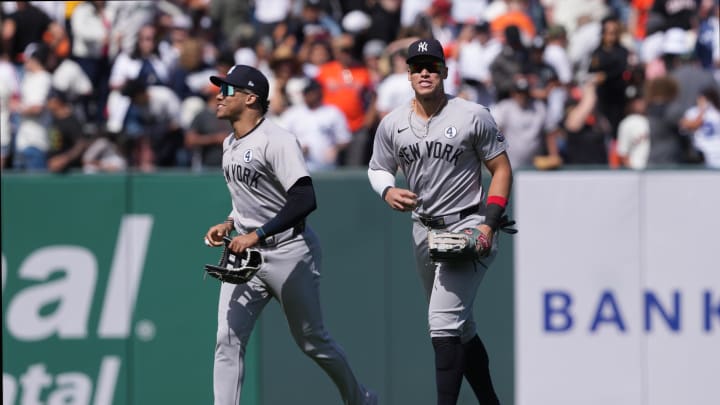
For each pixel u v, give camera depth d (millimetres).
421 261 25281
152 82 41594
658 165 35469
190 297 31906
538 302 31797
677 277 31641
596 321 31750
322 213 31656
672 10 48375
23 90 40219
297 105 40312
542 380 31812
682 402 31656
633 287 31703
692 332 31641
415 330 31625
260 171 24875
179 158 41594
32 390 32000
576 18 51344
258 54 48188
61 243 32062
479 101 43969
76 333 32062
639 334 31719
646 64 46656
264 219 25359
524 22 48906
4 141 40500
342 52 44531
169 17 50406
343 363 26547
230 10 52750
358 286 31672
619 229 31703
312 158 39312
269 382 31891
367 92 44000
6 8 47188
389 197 24016
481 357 25531
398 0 50875
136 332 31984
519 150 39281
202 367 31906
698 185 31562
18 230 32062
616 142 42781
